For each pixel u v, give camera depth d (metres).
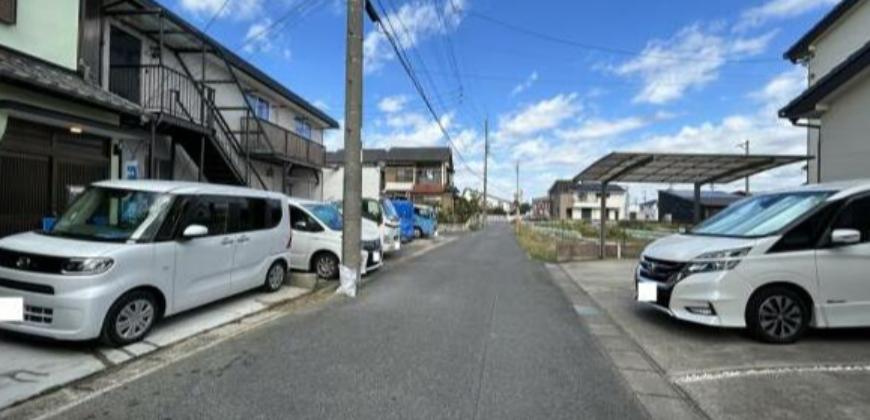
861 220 6.01
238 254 7.41
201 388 4.34
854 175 9.59
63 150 9.16
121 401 4.05
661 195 64.88
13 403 3.98
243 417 3.78
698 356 5.46
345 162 9.34
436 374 4.79
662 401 4.25
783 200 6.67
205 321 6.68
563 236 26.14
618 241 19.88
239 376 4.65
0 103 7.42
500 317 7.37
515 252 19.39
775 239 5.93
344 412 3.89
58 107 8.77
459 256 17.22
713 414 3.94
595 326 6.95
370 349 5.57
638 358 5.46
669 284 6.21
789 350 5.61
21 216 8.32
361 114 9.52
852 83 9.67
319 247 10.29
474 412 3.94
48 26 9.27
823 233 5.95
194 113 14.46
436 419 3.80
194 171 14.69
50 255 5.09
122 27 12.36
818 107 10.38
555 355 5.52
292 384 4.46
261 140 16.84
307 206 10.95
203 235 6.54
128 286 5.40
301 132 23.84
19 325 5.07
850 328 6.30
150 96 13.14
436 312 7.57
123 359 5.09
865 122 9.36
